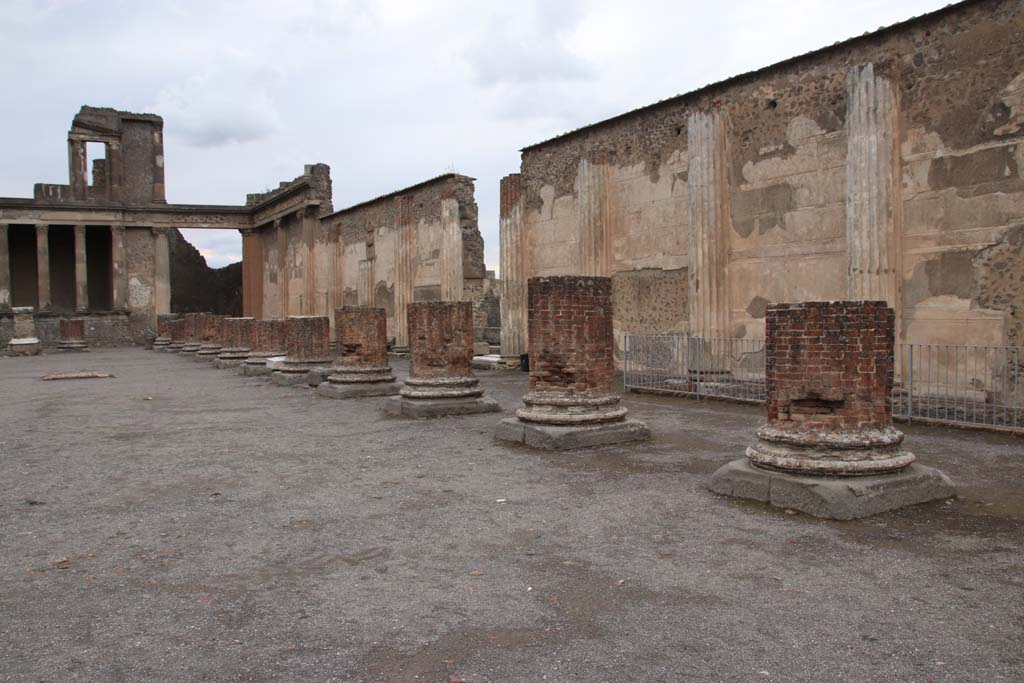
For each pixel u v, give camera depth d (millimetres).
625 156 17734
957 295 11250
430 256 27891
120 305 47719
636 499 6828
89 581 5082
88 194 50844
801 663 3727
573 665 3754
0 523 6531
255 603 4641
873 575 4852
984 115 10914
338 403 14891
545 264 20547
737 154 14773
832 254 13148
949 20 11312
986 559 5090
